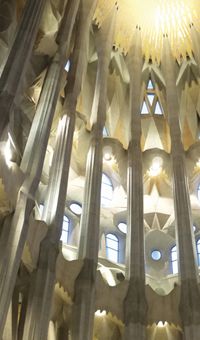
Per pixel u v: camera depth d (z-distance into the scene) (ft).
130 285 55.16
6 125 45.96
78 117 70.38
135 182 64.95
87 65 78.48
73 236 64.23
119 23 82.84
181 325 53.47
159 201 73.61
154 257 69.15
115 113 80.18
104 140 71.97
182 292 55.06
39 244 48.91
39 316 43.93
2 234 43.55
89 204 58.29
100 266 62.85
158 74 85.56
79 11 74.69
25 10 58.29
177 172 66.39
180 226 60.18
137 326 51.88
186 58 85.51
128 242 59.06
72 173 68.69
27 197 46.62
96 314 54.08
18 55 52.31
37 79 62.08
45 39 62.85
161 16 84.38
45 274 47.03
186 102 83.76
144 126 81.30
